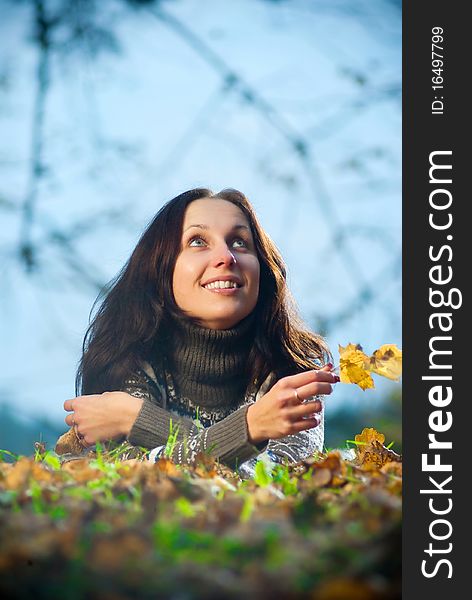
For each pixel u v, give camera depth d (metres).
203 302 5.29
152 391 5.41
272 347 5.54
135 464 4.21
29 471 3.86
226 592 2.55
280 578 2.63
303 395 4.66
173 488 3.58
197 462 4.60
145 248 5.51
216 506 3.43
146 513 3.30
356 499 3.43
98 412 5.12
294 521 3.15
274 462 5.17
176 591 2.55
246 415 4.79
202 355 5.40
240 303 5.30
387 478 4.07
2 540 2.85
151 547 2.85
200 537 2.93
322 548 2.80
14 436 13.10
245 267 5.33
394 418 10.98
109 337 5.61
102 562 2.70
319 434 5.49
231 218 5.43
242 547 2.84
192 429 5.02
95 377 5.65
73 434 5.25
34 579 2.60
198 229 5.38
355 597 2.51
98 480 3.87
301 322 5.88
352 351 4.74
